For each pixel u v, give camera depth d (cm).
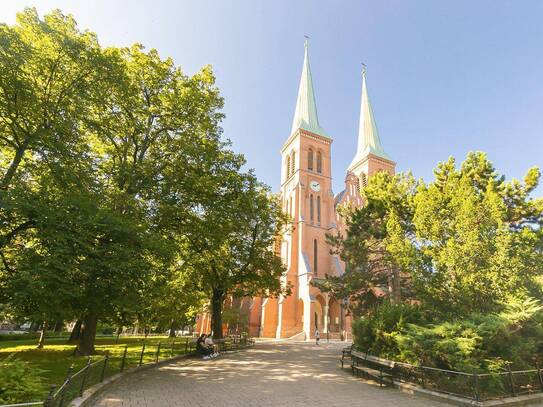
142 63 1870
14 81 1242
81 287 1194
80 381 793
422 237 1373
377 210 1953
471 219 1234
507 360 1040
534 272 1238
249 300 5606
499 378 919
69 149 1403
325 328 4678
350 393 1016
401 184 1877
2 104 1281
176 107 1850
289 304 4822
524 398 920
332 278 2248
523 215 1506
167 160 1853
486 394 926
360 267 2095
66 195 1258
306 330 4425
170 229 1827
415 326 1166
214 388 1042
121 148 1922
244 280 2822
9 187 1197
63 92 1456
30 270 1059
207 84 2052
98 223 1216
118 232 1292
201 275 2697
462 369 953
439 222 1327
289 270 5006
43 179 1353
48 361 1500
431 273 1339
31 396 742
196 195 1838
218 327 2750
